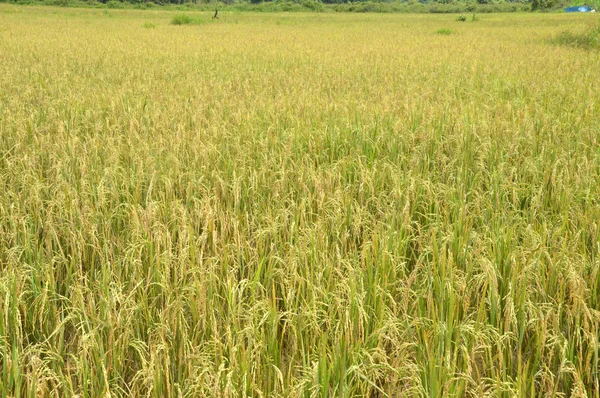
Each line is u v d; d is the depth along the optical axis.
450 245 4.48
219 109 9.91
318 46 24.47
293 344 3.67
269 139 7.72
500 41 27.11
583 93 11.57
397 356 3.35
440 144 7.36
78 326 3.93
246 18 62.66
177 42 25.34
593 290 4.09
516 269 4.01
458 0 125.56
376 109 9.38
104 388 3.09
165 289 3.99
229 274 4.20
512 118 8.96
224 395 2.93
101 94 11.12
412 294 4.16
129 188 6.16
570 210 5.35
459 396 3.14
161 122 8.55
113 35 29.56
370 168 6.70
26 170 6.27
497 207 5.61
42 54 18.98
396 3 101.69
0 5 71.06
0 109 9.51
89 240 4.94
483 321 3.80
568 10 77.62
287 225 5.25
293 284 4.11
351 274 3.89
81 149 7.15
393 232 4.83
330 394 3.27
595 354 3.38
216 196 5.49
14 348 3.30
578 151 7.26
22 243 4.86
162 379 3.31
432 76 14.34
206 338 3.76
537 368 3.63
